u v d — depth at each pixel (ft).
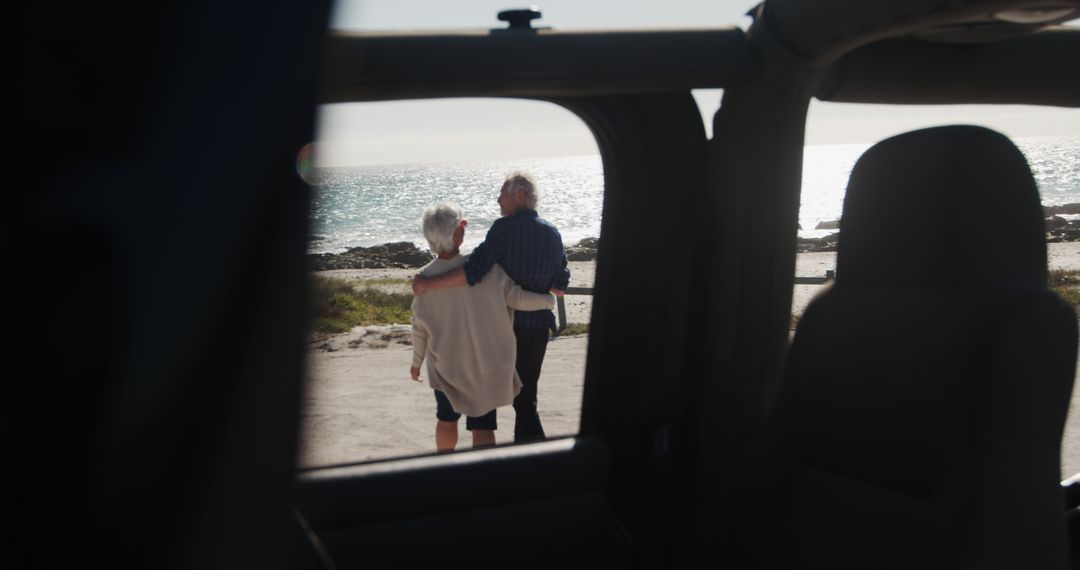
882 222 6.45
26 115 1.77
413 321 14.11
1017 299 5.74
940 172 6.07
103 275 1.84
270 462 2.13
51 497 1.85
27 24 1.76
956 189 6.00
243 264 1.98
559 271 13.96
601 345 7.85
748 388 7.61
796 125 7.14
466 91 6.03
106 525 1.91
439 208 13.75
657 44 6.44
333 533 6.82
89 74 1.81
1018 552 5.75
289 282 2.09
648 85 6.54
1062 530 5.94
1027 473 5.78
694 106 7.32
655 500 7.68
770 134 7.04
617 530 7.71
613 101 7.13
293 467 2.18
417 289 13.80
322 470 6.98
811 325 6.75
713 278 7.43
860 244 6.61
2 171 1.76
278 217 2.04
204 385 1.97
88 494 1.87
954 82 7.23
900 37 6.81
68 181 1.81
